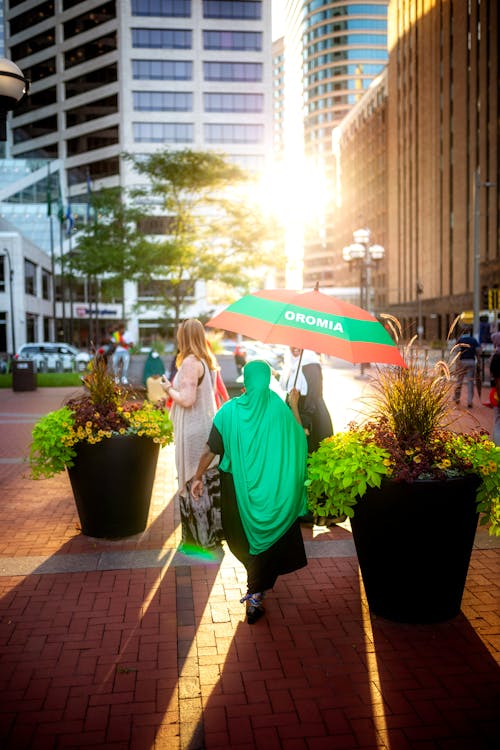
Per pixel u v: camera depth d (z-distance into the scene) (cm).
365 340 383
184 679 335
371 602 415
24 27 7500
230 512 402
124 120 6284
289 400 456
